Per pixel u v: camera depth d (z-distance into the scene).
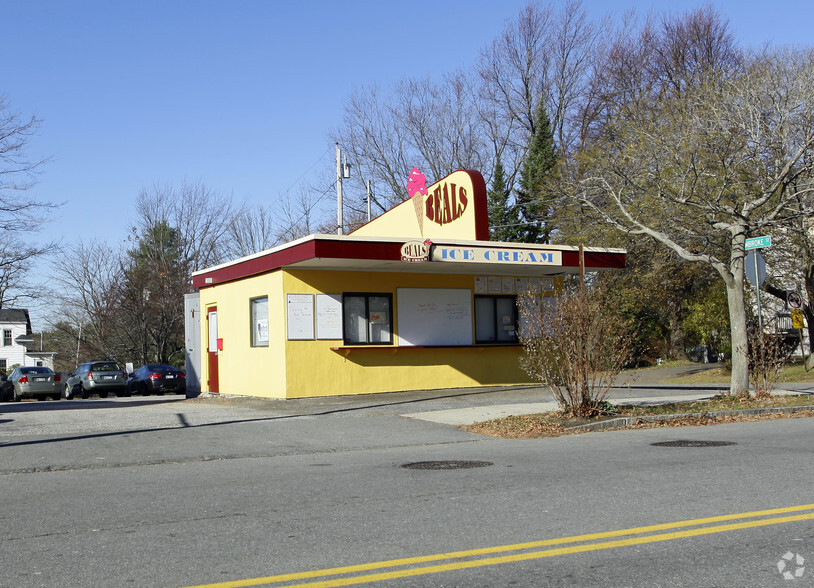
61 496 8.14
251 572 5.22
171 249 51.72
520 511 6.90
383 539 6.02
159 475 9.54
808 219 23.42
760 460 9.49
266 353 19.98
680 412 15.04
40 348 75.12
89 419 15.37
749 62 28.12
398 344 20.50
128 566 5.42
